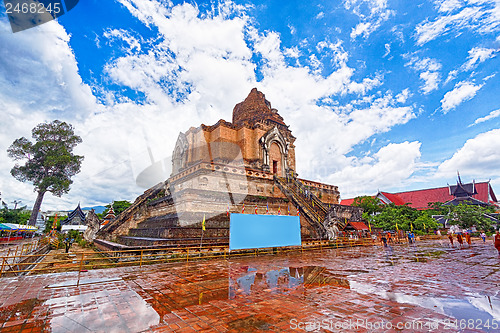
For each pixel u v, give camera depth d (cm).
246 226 1342
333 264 1173
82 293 695
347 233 2364
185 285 775
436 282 816
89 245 2055
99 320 508
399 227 3359
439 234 3772
